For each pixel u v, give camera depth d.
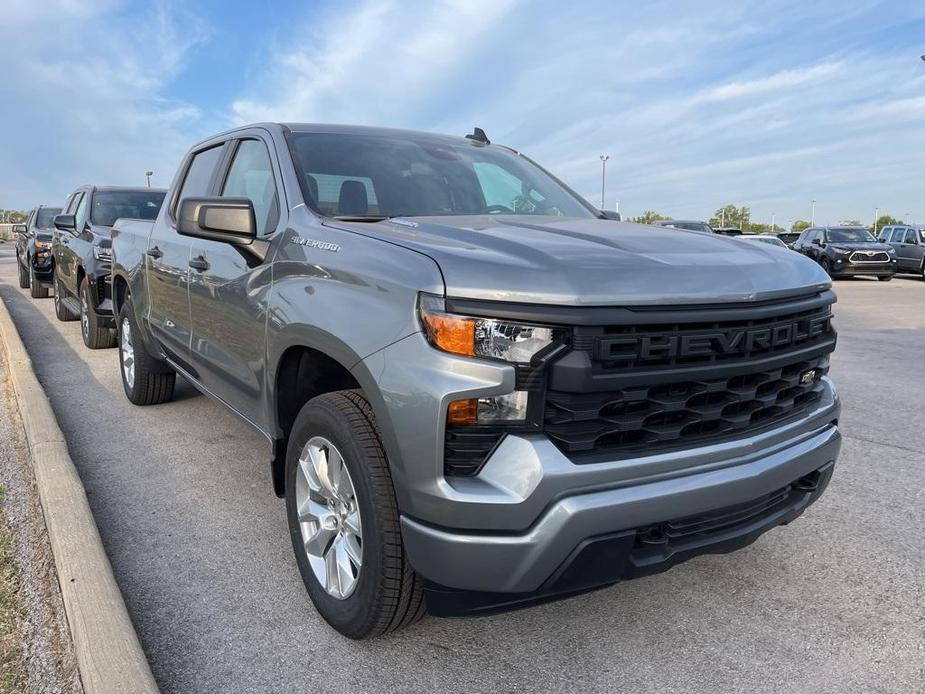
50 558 2.98
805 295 2.59
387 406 2.14
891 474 4.33
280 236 2.99
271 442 3.05
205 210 3.03
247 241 3.03
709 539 2.34
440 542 2.06
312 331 2.51
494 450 2.04
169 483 4.01
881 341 9.67
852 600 2.90
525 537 2.01
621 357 2.05
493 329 2.02
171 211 4.62
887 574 3.11
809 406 2.73
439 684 2.35
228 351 3.39
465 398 2.01
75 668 2.29
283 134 3.46
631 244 2.49
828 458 2.71
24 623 2.54
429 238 2.47
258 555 3.19
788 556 3.28
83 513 3.15
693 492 2.18
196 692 2.29
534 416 2.03
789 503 2.65
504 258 2.16
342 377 2.77
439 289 2.08
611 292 2.06
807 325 2.55
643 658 2.50
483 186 3.68
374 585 2.30
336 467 2.54
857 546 3.37
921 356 8.48
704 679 2.39
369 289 2.33
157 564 3.10
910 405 6.04
